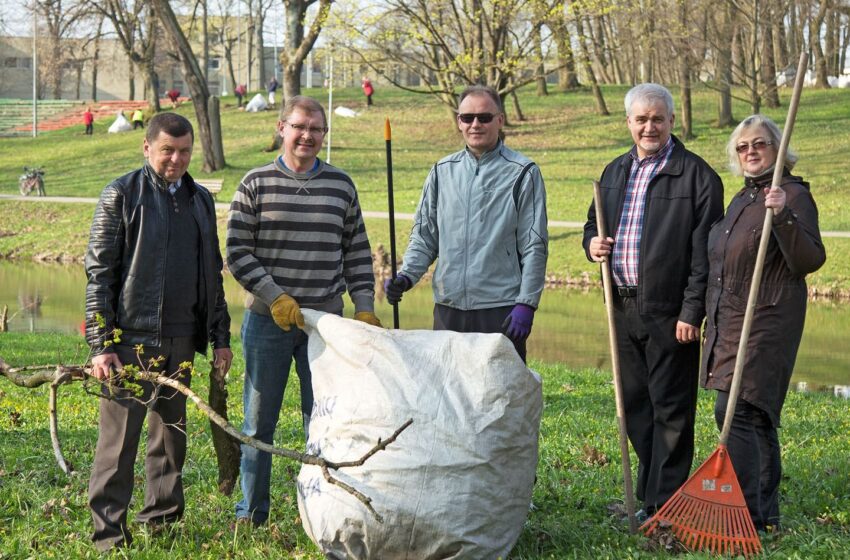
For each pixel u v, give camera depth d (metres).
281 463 6.26
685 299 5.09
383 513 4.07
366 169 34.88
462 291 5.11
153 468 4.82
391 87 57.56
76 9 49.59
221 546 4.56
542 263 5.05
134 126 49.94
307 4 31.19
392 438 3.70
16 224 30.33
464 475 4.11
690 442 5.21
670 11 27.86
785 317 4.84
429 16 24.19
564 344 14.48
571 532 4.73
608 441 6.97
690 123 36.12
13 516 5.02
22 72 81.50
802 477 5.86
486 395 4.20
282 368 4.96
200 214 4.73
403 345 4.33
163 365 4.68
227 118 48.00
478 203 5.11
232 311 17.86
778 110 40.72
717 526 4.64
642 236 5.20
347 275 5.24
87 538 4.67
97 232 4.53
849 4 32.09
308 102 4.91
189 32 57.91
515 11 23.14
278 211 4.90
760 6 25.95
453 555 4.11
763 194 4.91
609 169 5.45
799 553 4.39
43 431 7.15
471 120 5.08
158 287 4.58
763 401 4.82
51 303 19.05
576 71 42.66
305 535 4.76
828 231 23.59
